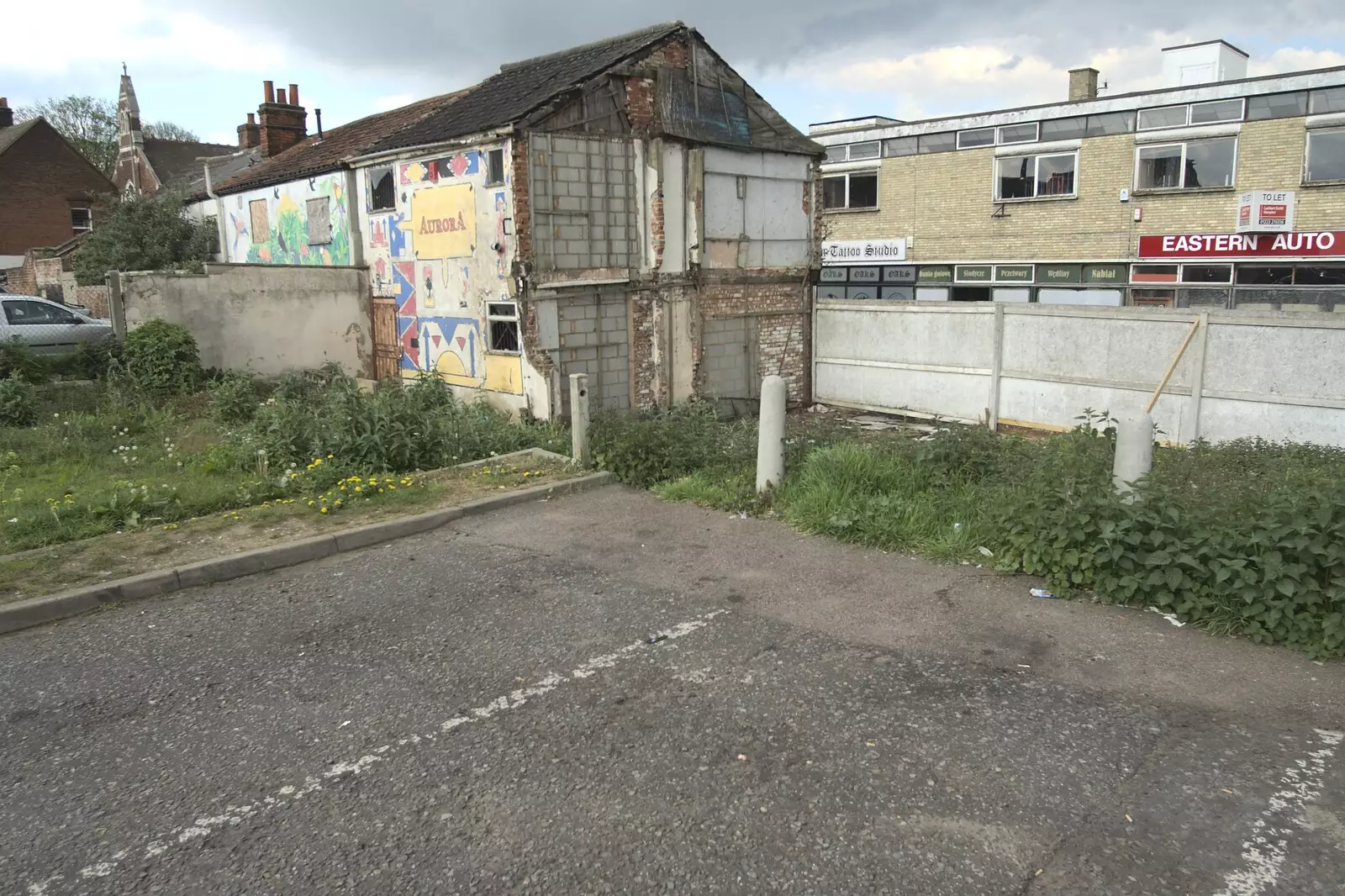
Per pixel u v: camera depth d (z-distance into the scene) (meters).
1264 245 20.56
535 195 12.35
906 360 14.92
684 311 14.41
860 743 4.10
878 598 6.03
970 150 25.23
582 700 4.59
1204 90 21.00
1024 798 3.64
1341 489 5.19
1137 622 5.48
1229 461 9.34
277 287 15.45
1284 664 4.84
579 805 3.66
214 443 11.04
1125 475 6.06
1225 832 3.39
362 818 3.61
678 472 9.52
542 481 9.30
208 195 21.52
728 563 6.85
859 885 3.13
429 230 14.20
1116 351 12.07
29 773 4.03
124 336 14.73
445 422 10.80
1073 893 3.08
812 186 16.22
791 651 5.16
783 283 15.89
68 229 38.53
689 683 4.77
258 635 5.59
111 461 10.06
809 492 8.12
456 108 15.11
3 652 5.41
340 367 15.45
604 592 6.26
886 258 27.45
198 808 3.71
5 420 12.03
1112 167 22.72
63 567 6.58
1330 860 3.21
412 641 5.43
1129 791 3.68
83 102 55.50
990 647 5.16
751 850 3.34
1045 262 24.19
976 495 7.98
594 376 13.43
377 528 7.60
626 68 13.11
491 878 3.22
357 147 17.78
